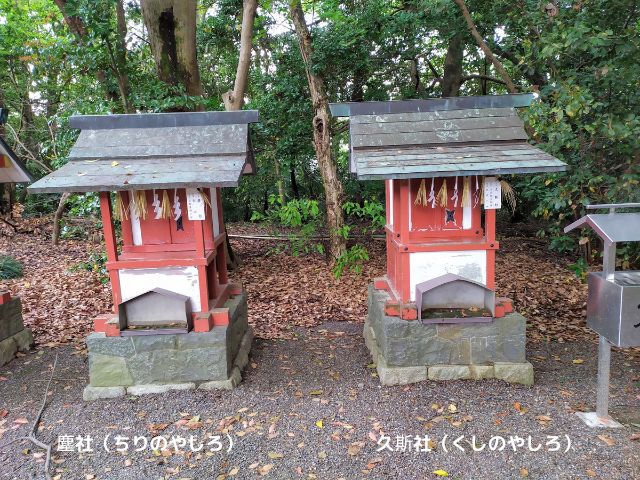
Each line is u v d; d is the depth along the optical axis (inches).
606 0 161.2
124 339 144.1
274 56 373.4
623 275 121.0
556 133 158.9
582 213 178.7
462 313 146.1
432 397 137.3
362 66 327.3
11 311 184.5
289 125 378.3
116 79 284.7
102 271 258.4
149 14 262.8
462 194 145.9
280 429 124.4
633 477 100.4
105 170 135.8
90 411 136.5
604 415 122.7
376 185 408.8
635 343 109.5
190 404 137.9
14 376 165.2
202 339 145.4
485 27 284.5
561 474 103.1
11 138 402.9
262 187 520.1
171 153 144.0
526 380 144.6
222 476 106.4
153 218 151.5
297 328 217.5
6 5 380.8
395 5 381.1
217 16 396.2
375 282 182.2
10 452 117.6
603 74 156.0
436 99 154.1
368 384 149.1
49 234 450.3
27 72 388.2
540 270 307.7
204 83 471.2
